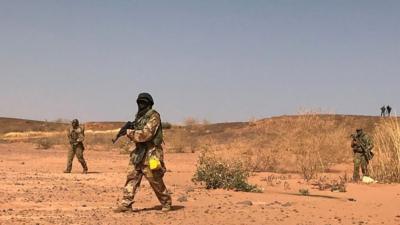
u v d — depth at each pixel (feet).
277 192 52.65
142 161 35.91
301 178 67.87
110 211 37.04
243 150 85.51
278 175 71.26
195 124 193.77
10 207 38.68
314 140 81.25
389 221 35.37
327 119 87.92
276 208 39.40
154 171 35.96
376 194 52.03
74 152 70.33
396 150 67.72
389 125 70.54
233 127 180.75
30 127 237.25
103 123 243.60
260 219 34.35
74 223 32.19
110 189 50.60
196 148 135.64
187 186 55.62
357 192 53.42
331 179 66.18
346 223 34.22
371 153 65.05
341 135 86.17
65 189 49.70
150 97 35.45
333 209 39.99
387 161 67.97
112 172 73.20
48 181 57.00
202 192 49.75
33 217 34.45
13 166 81.15
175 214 35.68
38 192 46.96
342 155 85.30
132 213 36.11
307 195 50.08
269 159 80.79
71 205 39.96
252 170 75.10
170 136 152.35
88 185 54.13
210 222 32.96
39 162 91.50
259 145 88.02
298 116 87.04
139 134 34.83
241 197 46.47
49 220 33.22
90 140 176.14
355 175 65.16
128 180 36.35
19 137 210.18
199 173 55.77
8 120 253.44
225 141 133.80
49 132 223.30
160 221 33.09
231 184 53.11
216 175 54.08
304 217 35.78
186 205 40.40
